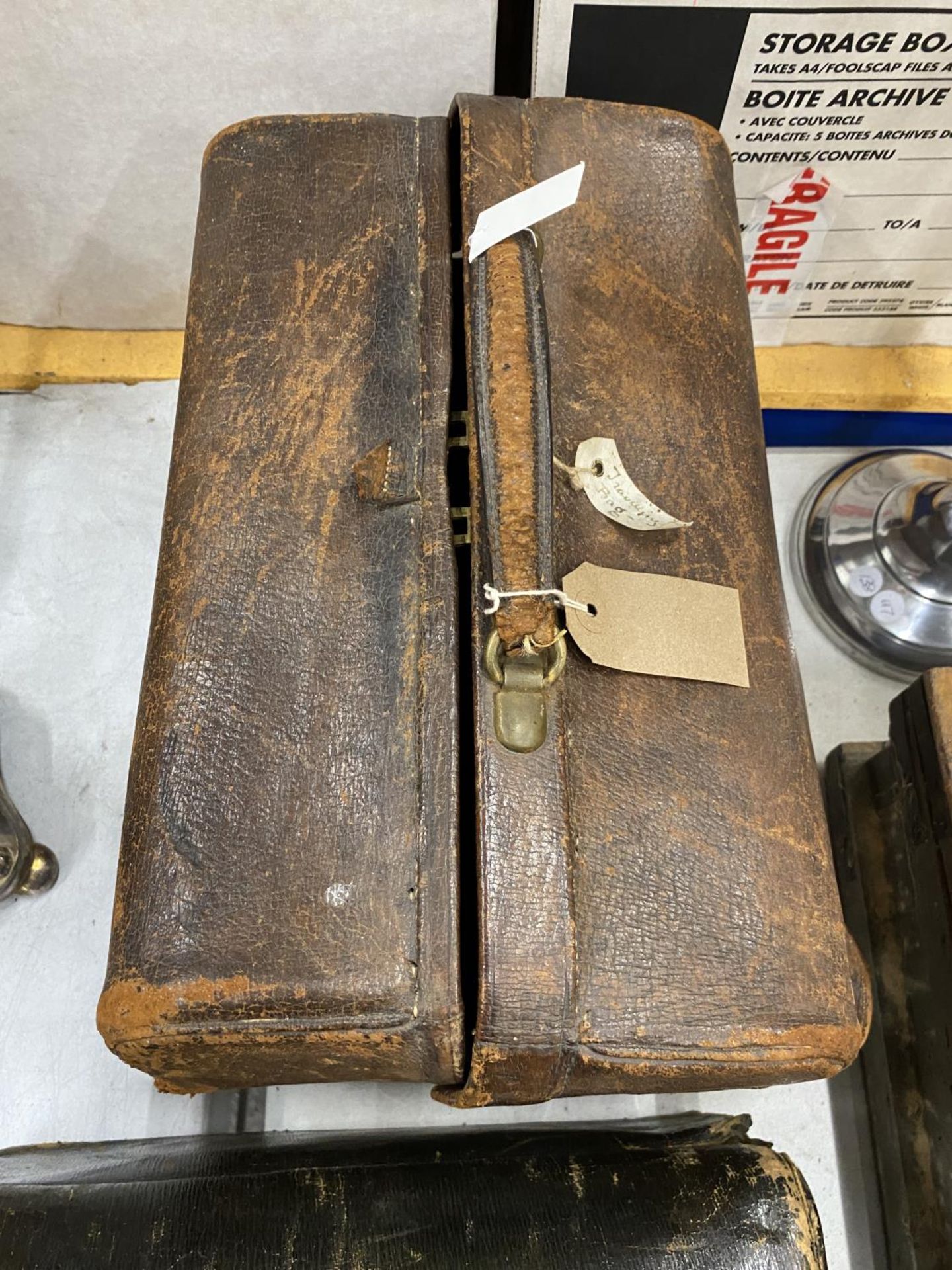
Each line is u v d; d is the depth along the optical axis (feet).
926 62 2.52
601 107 2.29
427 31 2.48
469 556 1.92
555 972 1.63
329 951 1.67
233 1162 2.10
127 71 2.57
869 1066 2.78
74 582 3.26
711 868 1.80
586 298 2.15
